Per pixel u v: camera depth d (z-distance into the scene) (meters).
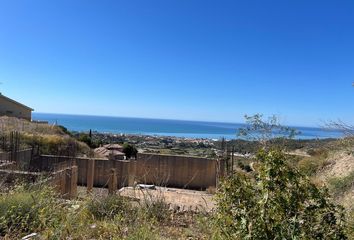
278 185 2.62
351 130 9.50
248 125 10.12
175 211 5.10
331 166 12.32
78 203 4.66
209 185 16.39
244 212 2.74
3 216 3.62
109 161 15.78
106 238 3.57
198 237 3.63
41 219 3.69
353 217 3.54
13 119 26.55
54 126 27.66
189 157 16.77
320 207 2.65
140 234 3.46
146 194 5.63
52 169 12.39
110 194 5.00
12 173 6.66
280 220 2.57
